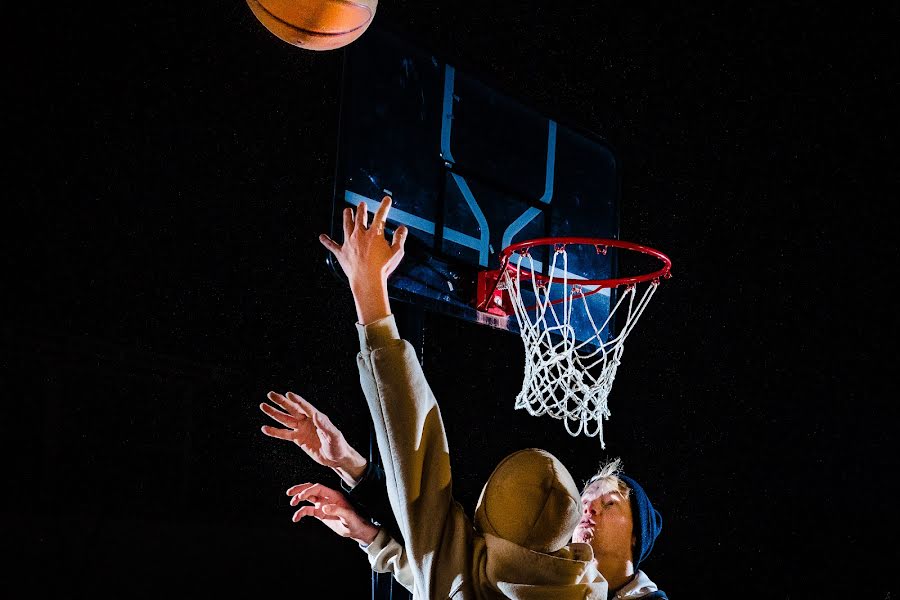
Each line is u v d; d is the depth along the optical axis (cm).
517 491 118
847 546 334
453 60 278
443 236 260
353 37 176
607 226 312
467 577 118
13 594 275
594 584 121
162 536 313
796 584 339
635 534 172
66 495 297
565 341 270
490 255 271
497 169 281
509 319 272
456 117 274
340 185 235
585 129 316
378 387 121
